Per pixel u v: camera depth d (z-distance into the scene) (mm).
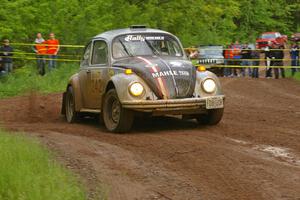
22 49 52344
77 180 13680
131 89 20391
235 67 60312
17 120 26688
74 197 12125
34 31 52688
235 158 16250
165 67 21141
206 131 21125
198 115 22578
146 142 18906
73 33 54812
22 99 34875
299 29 140875
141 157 16625
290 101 33281
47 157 15570
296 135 19938
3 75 42438
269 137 19578
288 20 143500
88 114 25641
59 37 54281
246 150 17391
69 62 52500
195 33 73250
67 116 26016
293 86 45250
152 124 23250
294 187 13336
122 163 15914
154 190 13344
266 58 55969
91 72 23562
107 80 22234
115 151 17516
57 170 13812
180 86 20891
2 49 43406
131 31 23516
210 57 62719
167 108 20531
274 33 104000
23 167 13250
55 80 43031
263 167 15188
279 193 12906
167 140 19188
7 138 17031
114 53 22625
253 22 133750
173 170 15102
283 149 17531
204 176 14445
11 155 14312
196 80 21469
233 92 40094
